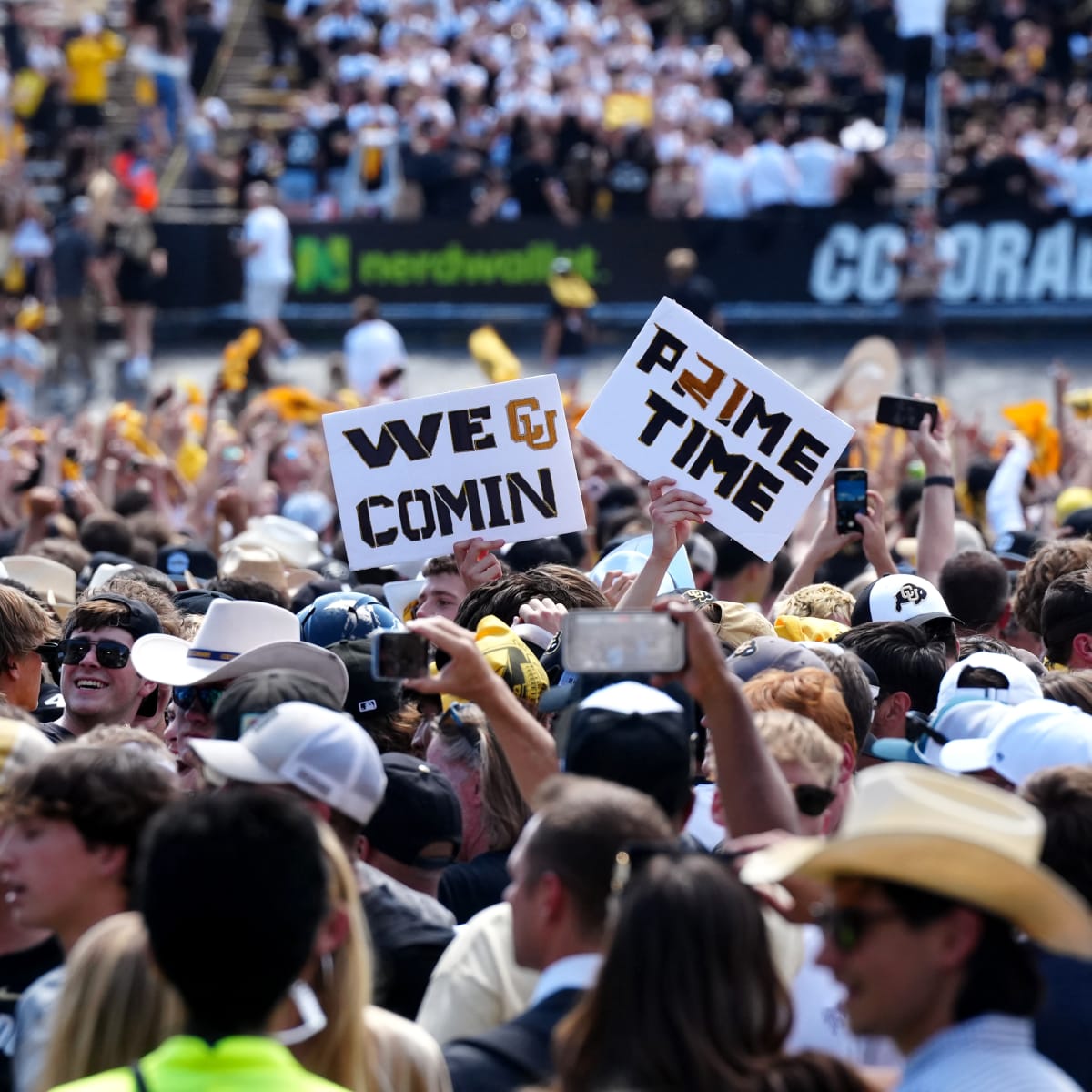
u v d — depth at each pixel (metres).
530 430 22.08
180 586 28.84
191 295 90.62
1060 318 87.25
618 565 24.39
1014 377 84.38
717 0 104.06
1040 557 23.33
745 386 21.53
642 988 9.86
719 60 100.00
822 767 14.04
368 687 18.45
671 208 89.62
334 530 39.22
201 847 10.23
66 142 100.12
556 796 11.41
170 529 35.56
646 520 31.94
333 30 105.62
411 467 22.09
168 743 19.14
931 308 82.44
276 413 51.06
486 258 89.62
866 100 94.88
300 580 29.47
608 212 90.50
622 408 21.73
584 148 90.50
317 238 90.19
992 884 9.60
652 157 90.38
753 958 10.00
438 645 13.45
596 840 11.09
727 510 21.61
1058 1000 12.24
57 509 32.84
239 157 93.62
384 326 74.25
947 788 9.92
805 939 12.62
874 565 24.34
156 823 10.44
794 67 101.56
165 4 104.00
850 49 99.62
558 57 97.12
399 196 91.75
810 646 18.27
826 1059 10.06
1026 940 11.18
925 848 9.54
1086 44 104.69
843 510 24.38
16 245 89.25
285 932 10.25
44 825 12.59
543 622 19.02
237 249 90.56
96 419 49.62
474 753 16.98
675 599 13.29
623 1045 9.82
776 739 14.06
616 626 12.35
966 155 88.12
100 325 91.31
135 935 11.53
